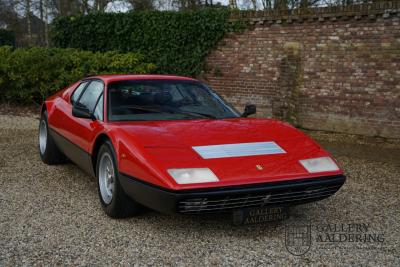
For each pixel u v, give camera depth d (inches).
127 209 163.5
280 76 428.1
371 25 370.9
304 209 187.2
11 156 272.8
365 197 210.8
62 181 219.9
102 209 178.7
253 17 438.3
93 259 135.0
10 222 164.2
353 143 362.0
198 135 159.8
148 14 516.4
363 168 279.1
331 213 183.3
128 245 145.2
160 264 132.3
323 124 405.7
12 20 1357.0
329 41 394.3
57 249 141.6
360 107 383.9
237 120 185.0
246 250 142.9
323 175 150.9
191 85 209.3
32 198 192.7
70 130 209.2
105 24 554.3
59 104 238.1
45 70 481.7
